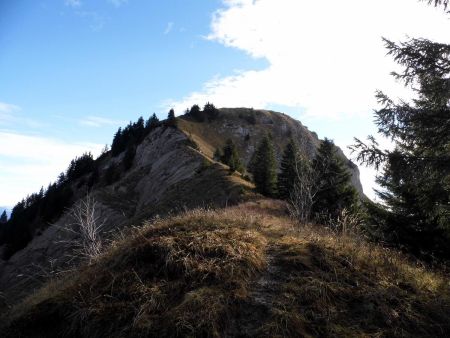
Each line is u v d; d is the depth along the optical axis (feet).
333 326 16.92
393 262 23.08
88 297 19.36
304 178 60.59
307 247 22.88
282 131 395.14
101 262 23.75
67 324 18.47
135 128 368.68
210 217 26.35
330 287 19.11
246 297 18.35
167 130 294.05
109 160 362.12
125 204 196.34
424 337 17.10
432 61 27.58
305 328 16.83
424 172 26.96
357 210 80.28
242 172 189.47
